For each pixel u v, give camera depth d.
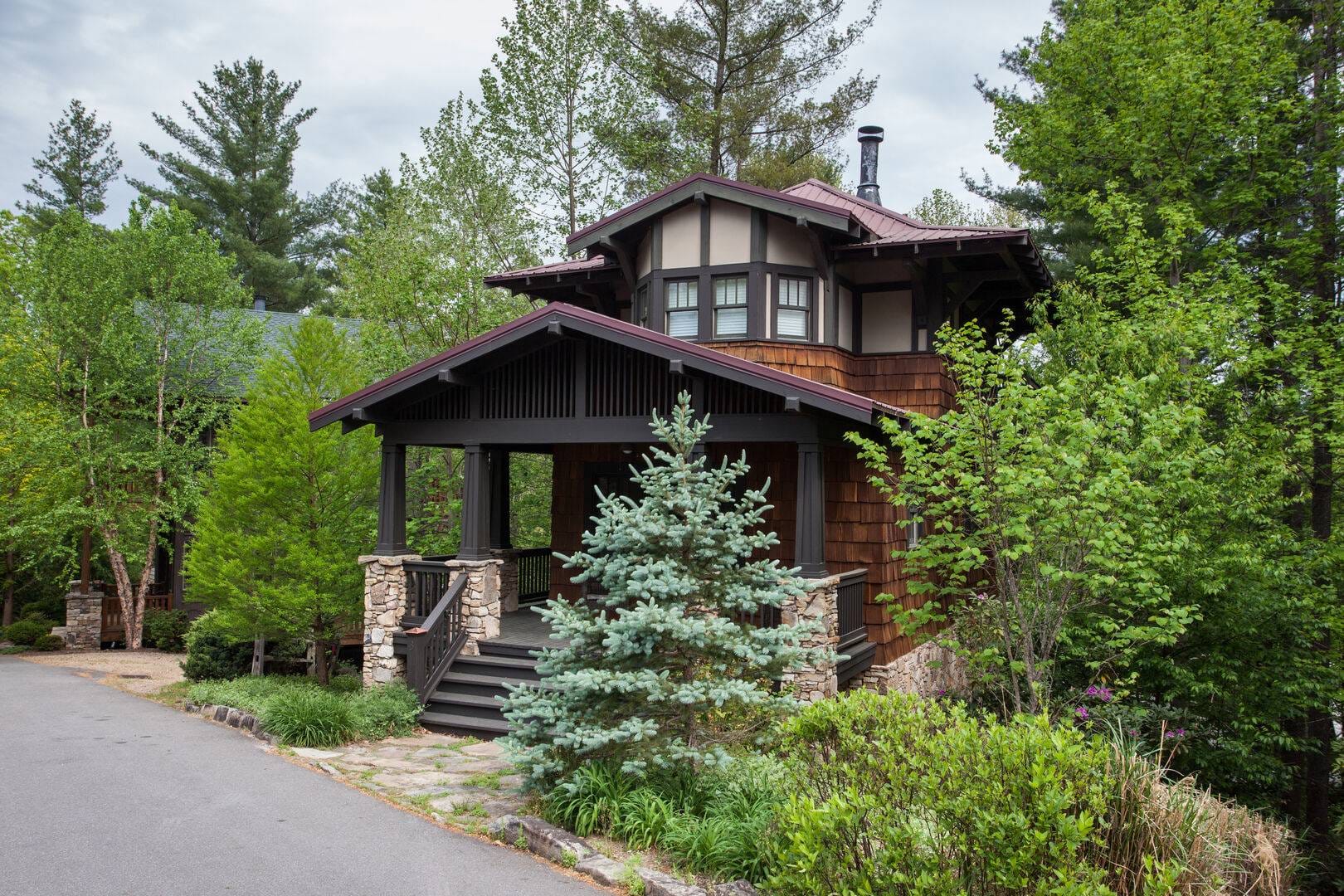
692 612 7.95
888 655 12.25
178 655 19.14
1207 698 11.59
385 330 19.30
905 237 13.06
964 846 5.07
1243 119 13.58
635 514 7.66
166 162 37.16
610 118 20.67
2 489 20.52
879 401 13.62
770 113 24.77
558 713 7.49
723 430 10.62
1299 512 15.01
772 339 12.66
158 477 20.05
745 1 23.77
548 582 16.52
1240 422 12.65
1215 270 13.78
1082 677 11.66
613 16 21.84
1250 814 8.34
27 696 13.47
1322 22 14.66
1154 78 13.02
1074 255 19.56
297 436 12.64
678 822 6.77
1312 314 13.57
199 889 6.11
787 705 7.64
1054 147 15.30
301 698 10.62
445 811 7.80
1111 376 11.91
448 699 10.94
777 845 5.98
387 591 11.81
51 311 19.28
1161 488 10.07
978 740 5.52
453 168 20.39
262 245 38.53
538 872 6.54
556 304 10.94
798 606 10.00
